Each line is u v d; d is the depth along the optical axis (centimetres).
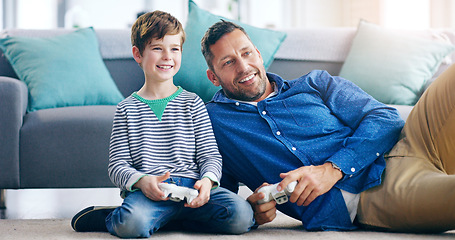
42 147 212
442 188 129
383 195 144
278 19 589
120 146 153
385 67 251
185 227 156
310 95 171
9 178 210
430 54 255
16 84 212
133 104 158
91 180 214
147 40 158
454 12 446
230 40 165
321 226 148
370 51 257
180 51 164
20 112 213
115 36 267
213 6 573
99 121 214
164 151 154
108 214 147
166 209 143
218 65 167
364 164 150
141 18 164
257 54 169
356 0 566
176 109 159
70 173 213
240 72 165
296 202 151
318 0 589
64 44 253
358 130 157
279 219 184
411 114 158
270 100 168
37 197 278
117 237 137
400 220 139
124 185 144
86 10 557
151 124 155
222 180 169
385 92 247
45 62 244
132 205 138
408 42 259
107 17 560
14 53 248
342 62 270
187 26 250
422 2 470
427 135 148
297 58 267
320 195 150
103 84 246
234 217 141
